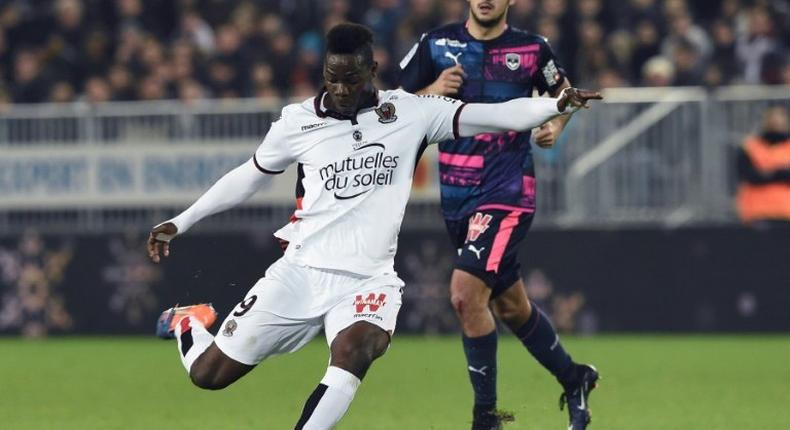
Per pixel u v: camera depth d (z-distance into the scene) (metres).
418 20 64.00
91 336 58.31
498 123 24.19
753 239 55.91
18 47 70.00
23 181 58.44
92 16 69.50
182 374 44.41
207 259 57.56
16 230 58.72
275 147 24.50
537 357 29.64
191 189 57.91
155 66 64.75
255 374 43.97
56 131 58.41
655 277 56.22
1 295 58.62
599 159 56.44
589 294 56.31
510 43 29.28
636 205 56.47
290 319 23.95
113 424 33.00
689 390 39.22
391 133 24.12
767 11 65.25
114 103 60.81
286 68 64.44
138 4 70.00
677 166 56.41
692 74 62.41
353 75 23.38
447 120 24.34
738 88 61.22
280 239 24.83
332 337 23.55
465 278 28.52
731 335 56.00
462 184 29.09
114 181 58.16
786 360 47.09
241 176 24.80
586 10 65.75
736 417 33.62
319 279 23.97
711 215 56.38
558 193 56.66
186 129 57.88
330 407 22.86
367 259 23.94
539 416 33.75
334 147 24.03
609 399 37.28
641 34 65.19
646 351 50.25
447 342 54.69
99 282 58.28
